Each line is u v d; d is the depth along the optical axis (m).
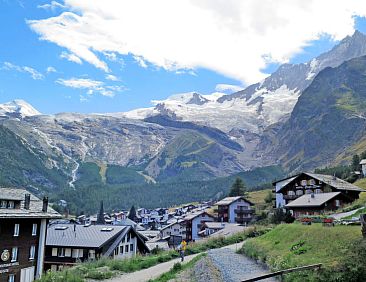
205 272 39.69
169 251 70.88
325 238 39.44
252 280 25.77
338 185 110.00
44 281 42.94
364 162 162.12
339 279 23.81
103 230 79.56
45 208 63.75
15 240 56.62
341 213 73.38
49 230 80.06
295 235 48.47
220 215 158.38
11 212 55.50
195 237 155.38
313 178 114.44
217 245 76.62
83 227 81.75
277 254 42.62
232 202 155.62
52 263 73.62
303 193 116.81
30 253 59.91
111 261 53.72
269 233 61.19
